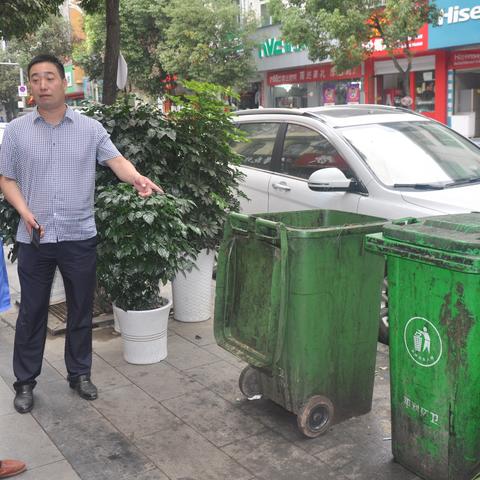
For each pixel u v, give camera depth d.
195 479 3.02
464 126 18.23
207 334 4.97
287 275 3.20
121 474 3.07
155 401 3.84
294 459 3.18
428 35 17.78
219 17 21.66
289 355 3.30
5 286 3.62
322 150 5.45
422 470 2.91
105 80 6.75
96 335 4.98
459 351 2.62
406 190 4.77
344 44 15.79
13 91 42.19
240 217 3.43
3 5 9.02
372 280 3.41
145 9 23.06
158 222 3.95
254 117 6.50
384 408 3.70
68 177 3.59
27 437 3.43
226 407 3.74
